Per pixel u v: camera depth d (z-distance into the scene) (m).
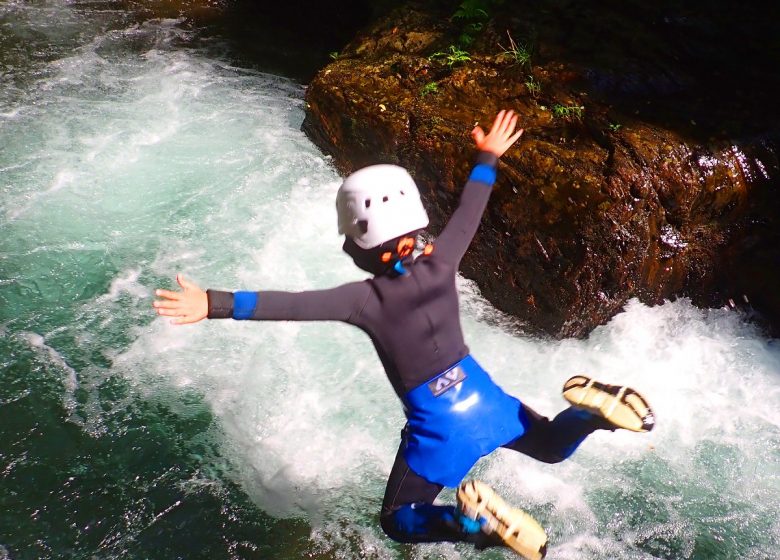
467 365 2.97
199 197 5.99
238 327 4.99
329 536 3.93
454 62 5.88
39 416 4.38
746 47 6.11
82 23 8.52
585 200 4.74
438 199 5.31
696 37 6.17
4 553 3.70
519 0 6.57
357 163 5.91
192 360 4.77
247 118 6.98
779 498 4.14
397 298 2.88
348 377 4.71
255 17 8.93
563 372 4.81
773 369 4.78
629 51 5.99
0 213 5.76
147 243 5.58
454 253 3.00
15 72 7.50
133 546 3.80
